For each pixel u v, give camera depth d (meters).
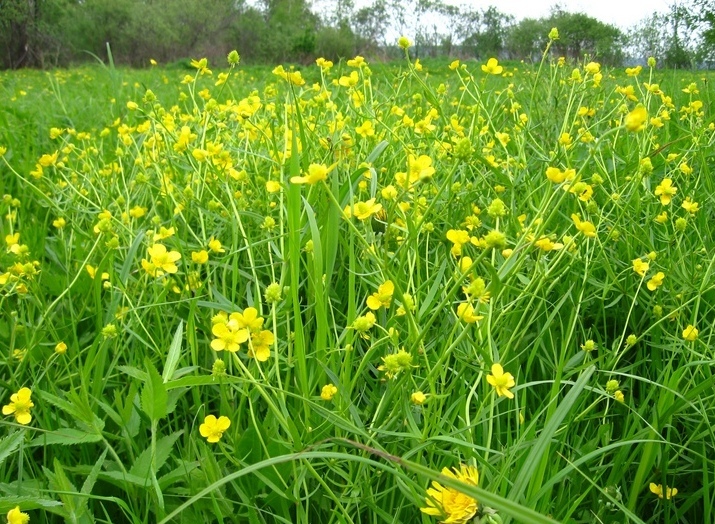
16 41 32.06
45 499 1.31
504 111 3.82
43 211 3.47
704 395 1.86
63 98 7.57
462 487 0.86
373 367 1.86
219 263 2.16
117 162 3.67
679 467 1.72
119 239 2.60
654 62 3.55
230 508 1.41
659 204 2.80
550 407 1.45
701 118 3.71
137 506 1.49
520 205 2.48
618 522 1.51
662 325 2.18
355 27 22.20
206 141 3.11
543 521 0.80
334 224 1.89
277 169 2.74
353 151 2.94
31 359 1.87
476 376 1.84
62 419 1.78
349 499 1.42
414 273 2.30
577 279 2.31
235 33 36.81
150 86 9.04
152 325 2.18
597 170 3.03
